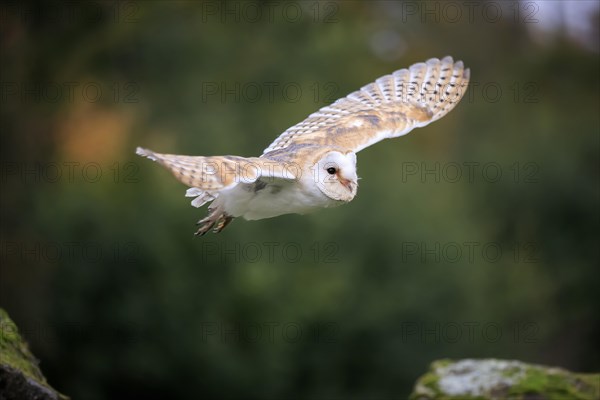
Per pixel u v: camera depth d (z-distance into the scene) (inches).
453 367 497.0
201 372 1172.5
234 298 1176.2
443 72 470.3
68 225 1195.3
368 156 1307.8
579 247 1611.7
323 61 1499.8
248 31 1549.0
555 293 1592.0
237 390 1178.0
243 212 406.0
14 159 1337.4
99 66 1482.5
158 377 1164.5
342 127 435.2
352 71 1521.9
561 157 1640.0
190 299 1175.0
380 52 1672.0
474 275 1296.8
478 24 1786.4
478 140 1669.5
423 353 1237.7
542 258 1605.6
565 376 474.9
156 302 1169.4
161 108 1438.2
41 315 1160.2
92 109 1423.5
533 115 1732.3
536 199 1616.6
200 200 401.1
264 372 1176.8
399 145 1419.8
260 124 1312.7
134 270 1181.7
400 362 1228.5
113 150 1374.3
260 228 1199.6
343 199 390.9
